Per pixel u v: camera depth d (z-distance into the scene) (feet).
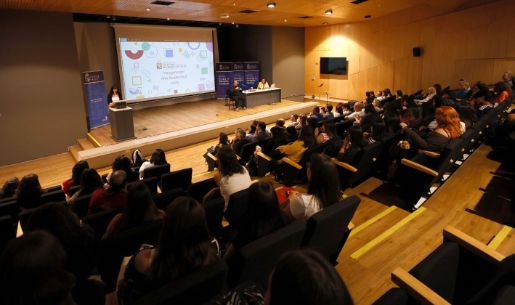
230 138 30.89
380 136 15.53
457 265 6.25
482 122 16.78
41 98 27.68
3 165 26.84
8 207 11.85
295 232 6.12
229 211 9.02
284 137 18.30
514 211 11.71
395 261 9.45
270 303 2.54
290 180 16.22
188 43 44.24
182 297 4.65
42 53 27.14
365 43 43.73
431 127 16.03
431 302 5.10
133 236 6.91
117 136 27.35
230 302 4.55
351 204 7.30
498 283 5.67
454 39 35.96
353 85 46.37
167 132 29.96
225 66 46.73
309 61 50.78
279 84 48.62
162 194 10.51
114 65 39.19
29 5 24.04
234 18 36.58
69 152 29.48
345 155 13.60
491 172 15.56
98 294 5.16
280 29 47.03
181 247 4.96
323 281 2.37
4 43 25.45
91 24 36.78
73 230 5.97
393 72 41.83
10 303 3.33
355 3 29.68
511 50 32.32
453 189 13.99
